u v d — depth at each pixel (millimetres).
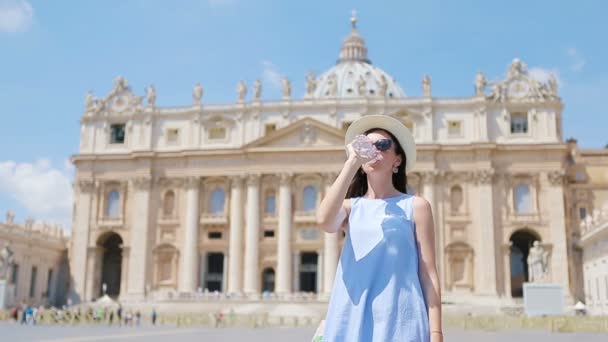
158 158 88188
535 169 82562
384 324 4602
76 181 89938
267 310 67875
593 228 69875
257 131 87250
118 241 93375
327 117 86562
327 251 81312
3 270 62875
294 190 84625
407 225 4918
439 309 4770
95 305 77500
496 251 81000
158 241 86688
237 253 83750
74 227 88500
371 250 4812
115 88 91500
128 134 90375
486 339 34031
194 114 88875
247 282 82500
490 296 78812
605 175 87500
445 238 82125
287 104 87062
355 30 162875
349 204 5148
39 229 89375
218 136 88500
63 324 53812
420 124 85312
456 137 84500
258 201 84500
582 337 35906
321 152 83562
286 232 82625
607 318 46219
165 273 86062
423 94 86062
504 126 84375
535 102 84250
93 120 91812
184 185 87500
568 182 87375
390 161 5246
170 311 71875
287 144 84938
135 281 85250
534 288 55594
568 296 78375
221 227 85875
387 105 85938
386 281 4719
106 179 89250
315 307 69750
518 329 47594
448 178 83812
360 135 5070
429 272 4863
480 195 82375
